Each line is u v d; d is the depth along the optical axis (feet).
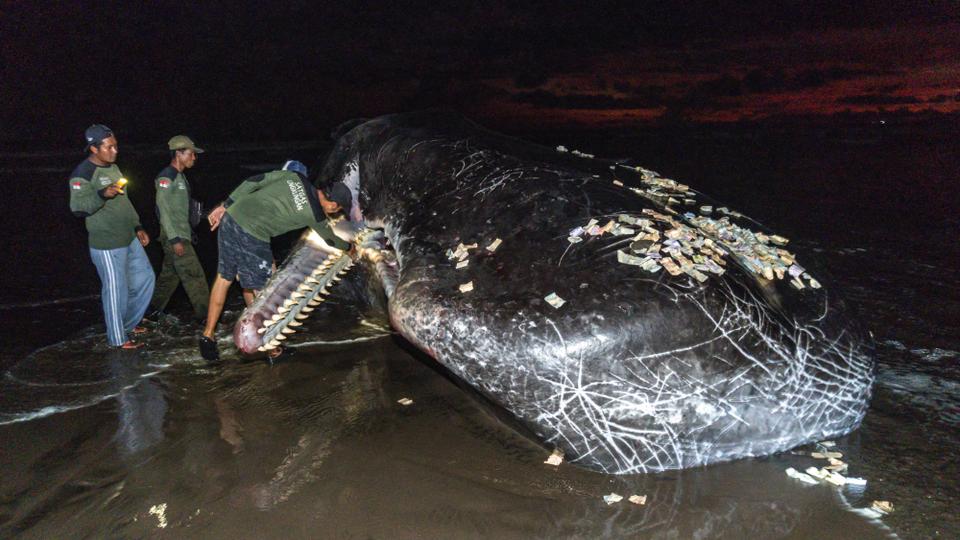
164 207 18.02
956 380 14.57
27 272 23.07
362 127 19.75
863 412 12.70
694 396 11.30
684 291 11.53
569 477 11.53
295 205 15.98
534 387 11.45
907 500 10.69
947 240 24.29
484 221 13.92
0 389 14.93
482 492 11.11
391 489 11.23
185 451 12.45
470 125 19.38
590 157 18.65
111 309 17.04
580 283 11.82
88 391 14.88
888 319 17.70
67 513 10.70
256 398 14.56
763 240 14.67
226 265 16.53
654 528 10.18
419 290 13.09
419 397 14.51
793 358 11.89
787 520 10.29
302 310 16.44
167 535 10.15
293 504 10.85
